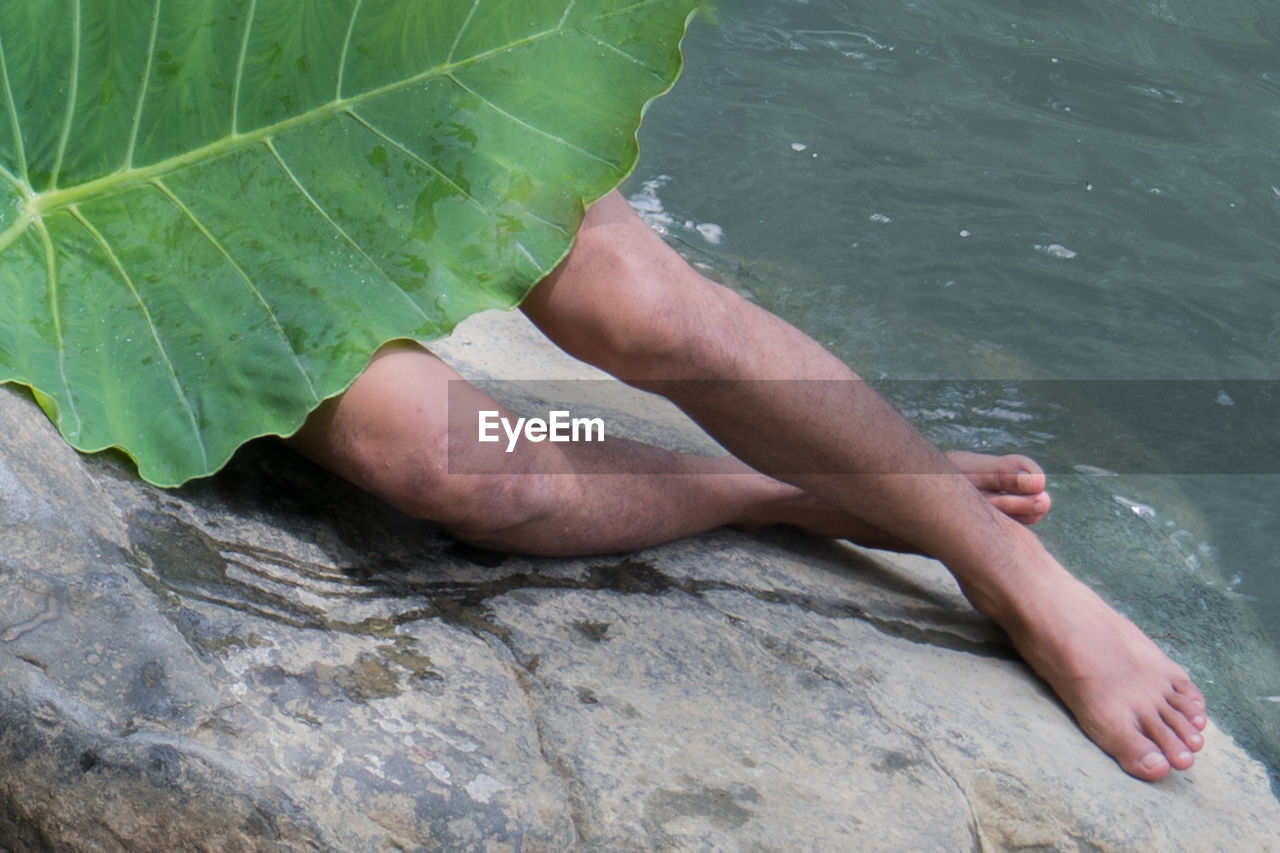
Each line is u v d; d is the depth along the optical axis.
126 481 2.37
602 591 2.59
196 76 2.37
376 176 2.40
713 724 2.46
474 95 2.41
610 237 2.46
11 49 2.34
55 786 2.17
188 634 2.26
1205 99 4.17
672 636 2.55
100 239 2.37
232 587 2.33
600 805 2.32
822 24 4.45
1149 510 3.14
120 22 2.35
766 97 4.00
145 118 2.37
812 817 2.39
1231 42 4.56
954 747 2.56
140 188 2.38
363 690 2.30
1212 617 2.99
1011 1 4.73
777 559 2.79
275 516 2.47
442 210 2.41
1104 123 4.00
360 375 2.39
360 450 2.42
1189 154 3.91
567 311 2.47
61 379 2.34
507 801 2.27
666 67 2.42
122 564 2.27
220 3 2.36
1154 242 3.66
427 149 2.41
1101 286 3.55
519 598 2.52
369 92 2.40
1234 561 3.09
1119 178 3.82
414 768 2.26
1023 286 3.54
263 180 2.39
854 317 3.43
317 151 2.40
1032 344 3.42
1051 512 3.12
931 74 4.20
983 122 3.96
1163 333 3.46
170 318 2.37
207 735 2.21
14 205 2.35
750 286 3.47
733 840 2.34
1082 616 2.71
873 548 2.86
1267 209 3.77
